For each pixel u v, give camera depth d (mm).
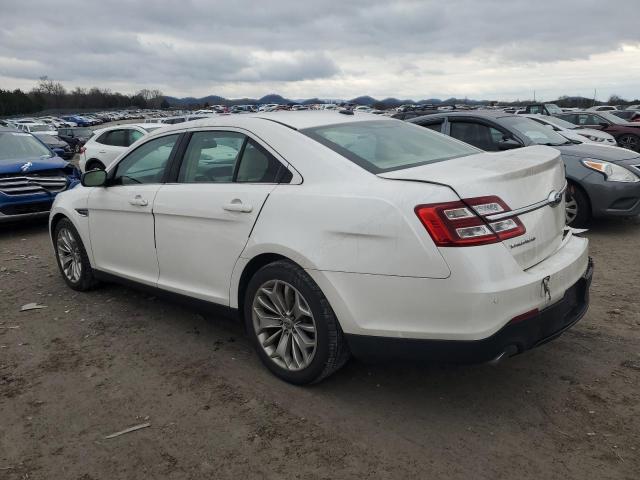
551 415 3031
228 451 2820
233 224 3523
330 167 3223
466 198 2740
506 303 2697
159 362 3822
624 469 2578
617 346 3816
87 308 4898
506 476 2557
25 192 8180
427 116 8422
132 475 2666
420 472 2605
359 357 3068
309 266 3082
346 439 2881
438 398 3252
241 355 3889
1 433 3037
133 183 4496
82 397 3389
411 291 2775
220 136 3885
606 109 39125
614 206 6848
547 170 3279
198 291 3898
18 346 4152
